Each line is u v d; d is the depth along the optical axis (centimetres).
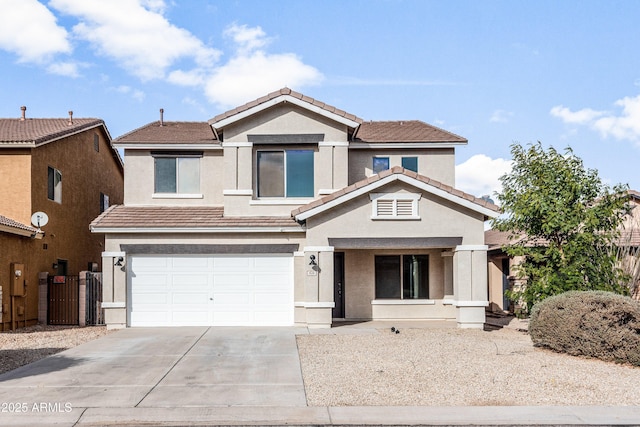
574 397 973
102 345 1476
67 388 1018
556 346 1352
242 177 1942
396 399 955
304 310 1864
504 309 2453
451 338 1590
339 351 1376
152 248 1872
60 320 2034
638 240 1930
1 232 1803
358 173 2119
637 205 2152
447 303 2023
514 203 1745
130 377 1102
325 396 970
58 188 2245
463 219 1827
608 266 1677
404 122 2466
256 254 1894
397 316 2048
